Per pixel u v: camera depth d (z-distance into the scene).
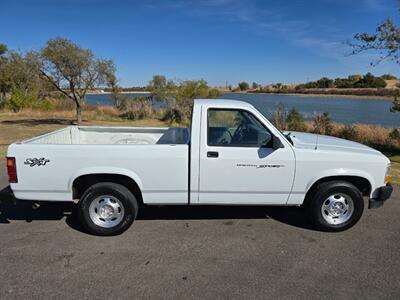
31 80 17.88
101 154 3.77
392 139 10.91
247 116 3.97
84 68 15.68
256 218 4.57
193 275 3.13
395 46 8.68
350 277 3.12
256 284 2.99
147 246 3.71
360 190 4.25
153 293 2.85
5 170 6.92
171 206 4.97
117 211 3.96
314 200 4.05
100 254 3.52
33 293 2.83
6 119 19.31
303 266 3.31
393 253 3.60
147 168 3.83
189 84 21.70
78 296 2.80
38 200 3.85
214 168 3.86
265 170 3.89
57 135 4.68
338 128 12.64
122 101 23.94
